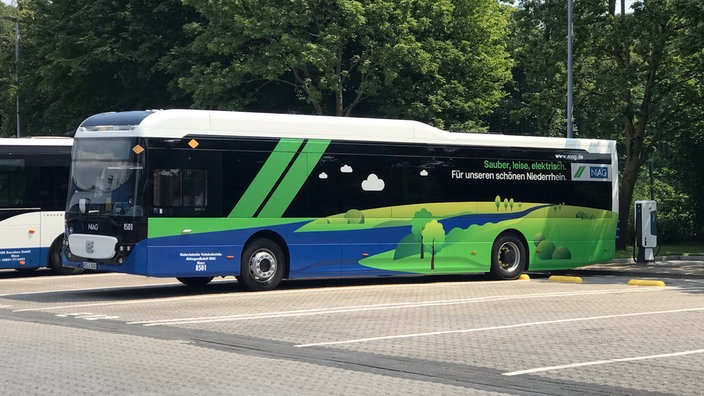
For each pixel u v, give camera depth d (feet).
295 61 117.60
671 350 37.60
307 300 58.65
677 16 106.22
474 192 74.69
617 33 110.73
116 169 61.72
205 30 127.13
